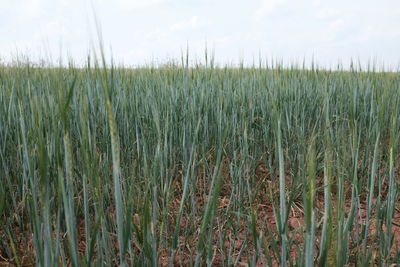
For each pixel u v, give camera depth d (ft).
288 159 11.19
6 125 8.29
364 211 8.70
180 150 10.03
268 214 8.50
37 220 3.70
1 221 7.01
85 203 4.00
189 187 8.14
